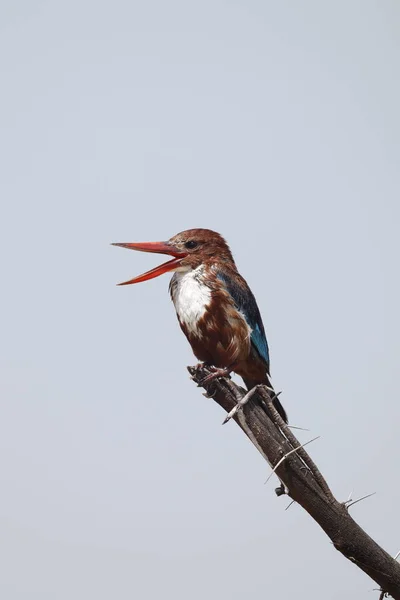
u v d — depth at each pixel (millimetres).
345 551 6699
